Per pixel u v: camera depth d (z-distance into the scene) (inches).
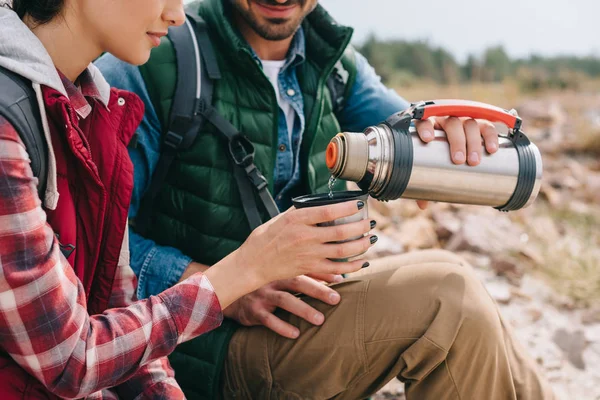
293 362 67.6
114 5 49.3
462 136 62.6
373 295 65.9
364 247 58.9
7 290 44.0
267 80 75.0
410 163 60.5
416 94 457.1
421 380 63.5
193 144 74.2
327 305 67.4
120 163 55.6
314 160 81.9
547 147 250.7
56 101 47.2
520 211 177.8
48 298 45.5
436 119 65.0
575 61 930.7
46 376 47.0
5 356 48.7
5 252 43.7
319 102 80.5
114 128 56.6
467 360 61.0
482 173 63.1
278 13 73.9
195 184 74.9
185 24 75.6
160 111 73.5
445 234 156.1
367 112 89.5
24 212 44.1
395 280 66.3
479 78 629.9
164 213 77.4
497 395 62.4
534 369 64.1
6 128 43.4
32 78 45.3
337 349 65.6
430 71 829.8
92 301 58.2
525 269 143.3
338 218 57.6
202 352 71.0
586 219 177.3
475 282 64.6
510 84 503.2
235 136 73.5
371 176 60.0
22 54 46.0
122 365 50.6
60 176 50.2
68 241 50.9
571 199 195.2
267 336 69.0
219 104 74.7
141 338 51.3
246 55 73.4
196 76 73.6
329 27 80.4
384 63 879.7
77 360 47.7
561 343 115.0
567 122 299.9
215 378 70.6
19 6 50.1
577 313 127.8
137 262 74.4
